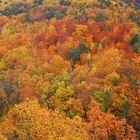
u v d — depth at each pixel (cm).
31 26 11675
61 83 7238
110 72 7806
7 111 6662
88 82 7350
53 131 5691
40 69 8538
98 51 9569
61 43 10294
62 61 9012
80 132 5762
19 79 7869
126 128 6216
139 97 7131
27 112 5928
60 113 6506
